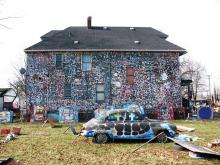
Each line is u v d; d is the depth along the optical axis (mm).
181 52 36469
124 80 35656
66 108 33781
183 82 38656
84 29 40469
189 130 22016
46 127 26250
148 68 35938
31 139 18391
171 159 12445
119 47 35812
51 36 38062
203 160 12266
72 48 35156
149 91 35688
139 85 35719
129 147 15508
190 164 11586
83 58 35656
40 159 12656
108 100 35344
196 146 13766
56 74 35250
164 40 38500
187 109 36531
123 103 35375
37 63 35281
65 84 35281
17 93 58219
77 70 35438
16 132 20969
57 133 21438
